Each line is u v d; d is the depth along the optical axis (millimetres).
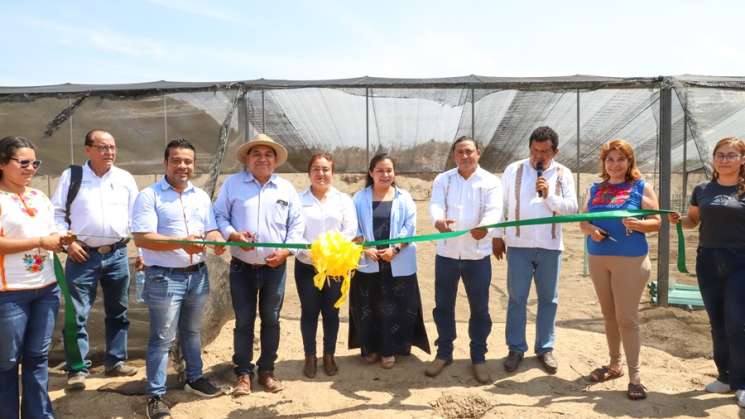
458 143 4820
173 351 4977
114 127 6387
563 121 6883
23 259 3551
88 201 4664
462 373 4977
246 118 6312
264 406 4305
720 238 4270
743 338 4191
